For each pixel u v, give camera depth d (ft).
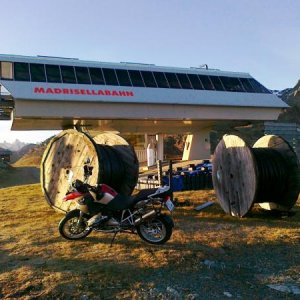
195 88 127.65
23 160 396.98
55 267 20.48
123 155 38.40
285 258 22.91
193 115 125.80
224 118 130.41
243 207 33.55
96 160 32.96
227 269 20.93
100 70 117.29
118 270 19.92
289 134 121.49
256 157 33.88
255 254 23.57
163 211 37.09
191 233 27.84
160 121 128.16
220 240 25.94
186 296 17.30
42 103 107.14
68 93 108.37
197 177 54.75
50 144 37.55
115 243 25.02
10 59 107.86
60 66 112.57
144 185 52.90
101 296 17.10
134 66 123.44
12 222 33.27
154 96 118.73
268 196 34.40
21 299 16.75
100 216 24.79
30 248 24.31
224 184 36.22
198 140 147.95
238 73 140.56
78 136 34.76
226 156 35.94
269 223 31.71
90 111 112.06
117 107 115.14
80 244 25.02
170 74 127.65
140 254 22.58
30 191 61.46
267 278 19.86
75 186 25.61
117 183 37.01
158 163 43.50
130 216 24.52
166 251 23.04
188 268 20.66
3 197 53.42
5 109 125.49
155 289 17.87
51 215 36.14
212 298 17.31
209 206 39.34
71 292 17.40
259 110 135.03
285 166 34.01
